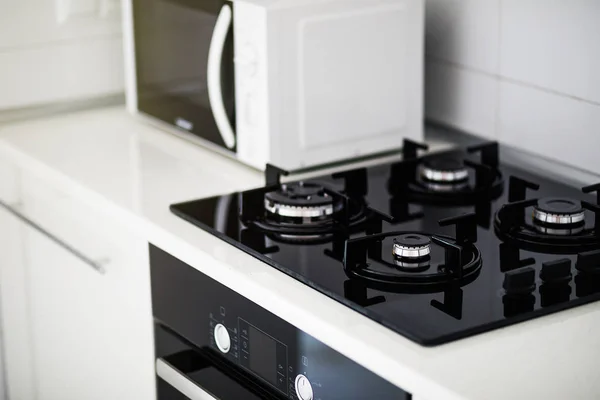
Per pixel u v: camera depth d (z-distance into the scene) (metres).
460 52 2.09
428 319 1.27
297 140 1.90
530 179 1.86
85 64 2.37
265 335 1.44
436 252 1.48
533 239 1.53
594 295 1.34
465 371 1.17
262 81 1.84
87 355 2.07
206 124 2.05
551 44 1.85
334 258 1.48
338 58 1.90
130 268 1.79
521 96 1.95
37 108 2.35
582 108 1.81
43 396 2.32
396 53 1.98
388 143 2.04
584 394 1.13
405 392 1.20
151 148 2.12
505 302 1.32
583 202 1.59
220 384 1.58
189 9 2.01
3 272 2.31
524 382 1.15
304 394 1.38
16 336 2.35
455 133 2.17
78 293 2.03
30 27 2.26
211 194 1.82
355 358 1.25
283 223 1.61
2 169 2.20
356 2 1.89
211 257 1.52
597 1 1.73
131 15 2.22
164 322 1.73
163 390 1.78
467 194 1.76
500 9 1.96
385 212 1.69
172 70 2.12
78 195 1.89
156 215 1.71
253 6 1.81
